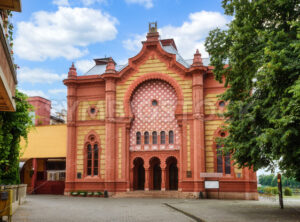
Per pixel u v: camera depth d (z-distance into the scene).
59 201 25.89
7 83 10.87
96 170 33.59
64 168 37.47
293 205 22.00
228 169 30.45
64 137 36.22
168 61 33.19
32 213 17.36
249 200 28.30
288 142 12.59
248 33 15.65
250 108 16.30
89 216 16.30
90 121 34.34
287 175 16.14
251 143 15.70
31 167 37.19
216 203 24.14
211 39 19.59
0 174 19.17
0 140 17.61
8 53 10.07
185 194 30.17
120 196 31.48
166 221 14.70
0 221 13.21
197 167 30.14
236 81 17.77
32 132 37.06
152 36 33.97
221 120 31.00
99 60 40.66
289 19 14.59
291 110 12.09
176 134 32.38
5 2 9.36
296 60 12.73
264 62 13.77
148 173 32.38
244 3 16.58
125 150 32.69
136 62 33.94
